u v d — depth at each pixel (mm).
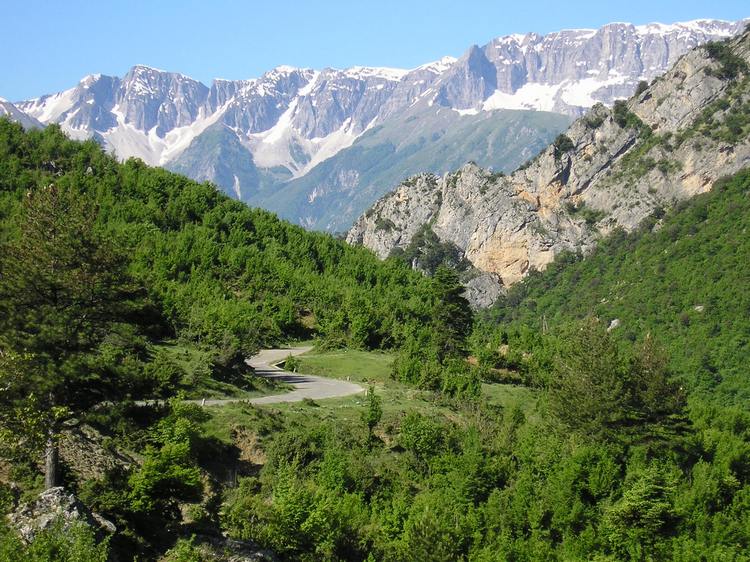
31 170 106875
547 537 45281
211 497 37500
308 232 134125
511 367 81625
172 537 32094
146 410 42219
